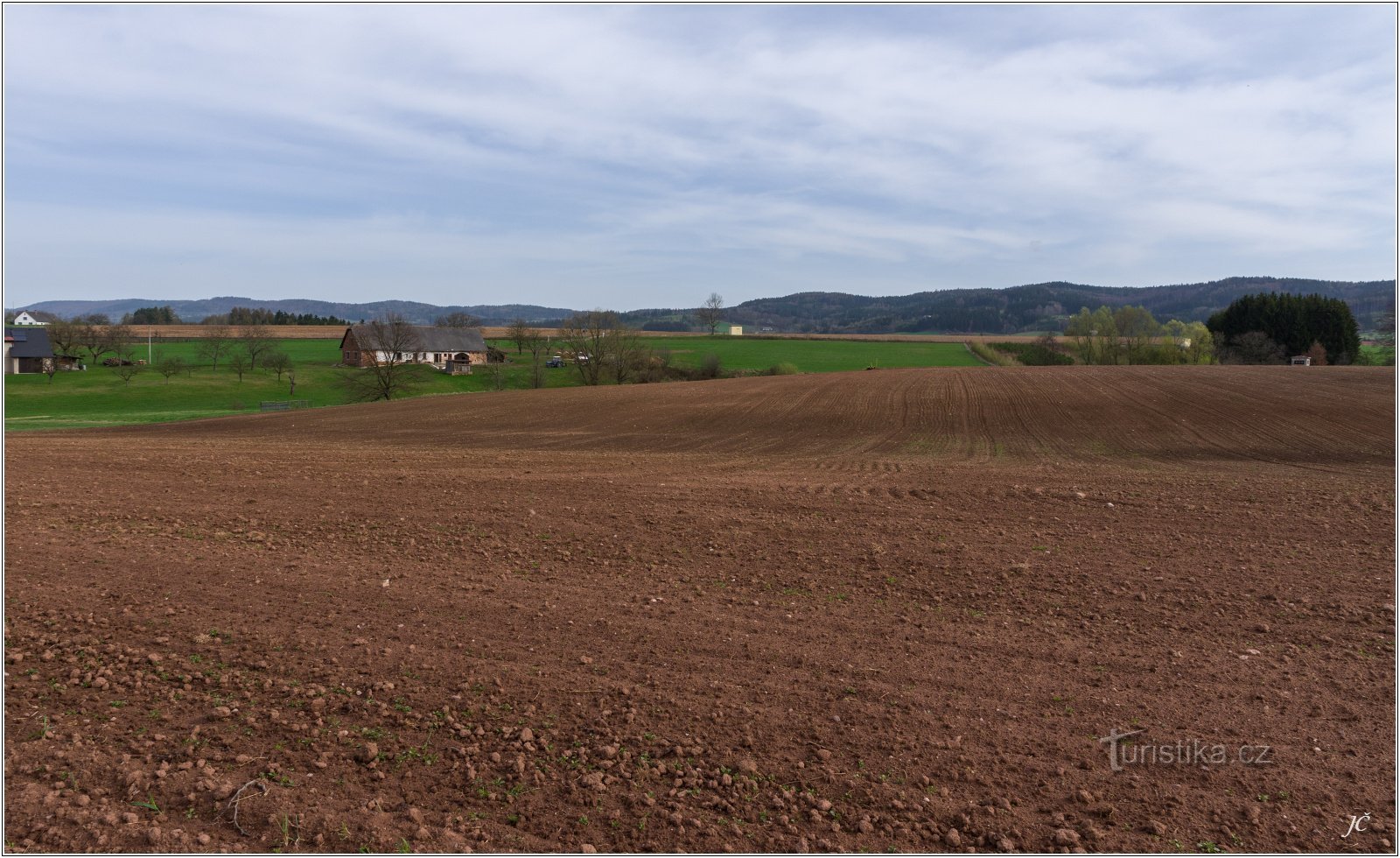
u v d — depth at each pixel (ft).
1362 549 30.76
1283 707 18.57
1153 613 24.39
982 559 29.86
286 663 20.29
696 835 14.19
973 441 83.20
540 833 14.19
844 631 23.07
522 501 40.34
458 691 18.98
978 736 17.34
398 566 28.89
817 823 14.53
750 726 17.65
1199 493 42.01
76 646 20.93
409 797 15.08
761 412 114.32
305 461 56.90
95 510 36.73
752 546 31.81
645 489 44.09
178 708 17.97
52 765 15.65
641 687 19.31
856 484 45.96
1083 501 40.11
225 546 30.89
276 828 14.02
